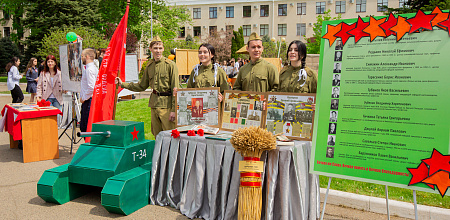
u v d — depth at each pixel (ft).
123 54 17.84
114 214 11.66
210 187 11.37
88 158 12.50
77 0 85.66
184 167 12.08
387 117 9.09
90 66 19.06
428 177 8.54
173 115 15.57
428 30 8.69
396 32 9.02
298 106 11.44
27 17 85.76
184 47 104.27
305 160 10.82
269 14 137.69
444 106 8.46
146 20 100.12
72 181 12.61
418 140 8.70
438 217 11.05
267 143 9.77
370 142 9.27
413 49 8.83
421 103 8.70
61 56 22.07
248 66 14.08
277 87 13.55
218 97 13.23
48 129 18.70
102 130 12.80
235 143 9.88
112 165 11.99
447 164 8.36
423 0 44.04
